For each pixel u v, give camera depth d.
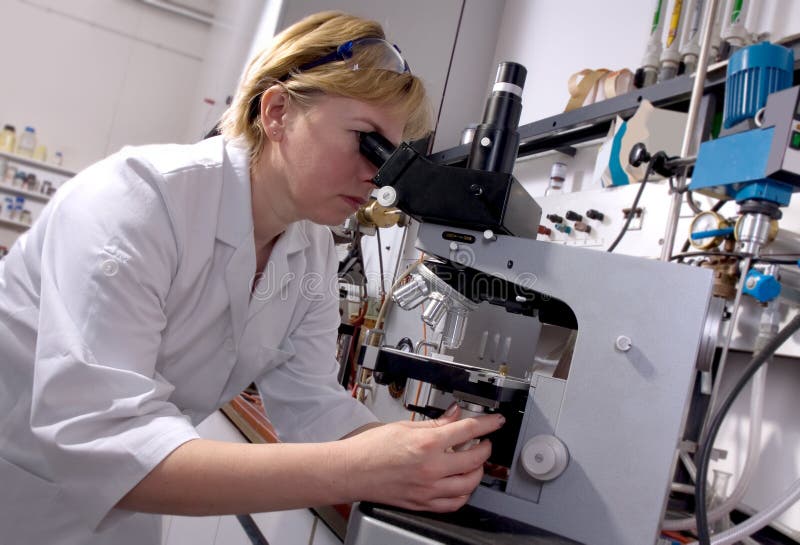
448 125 2.61
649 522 0.73
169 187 0.86
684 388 0.75
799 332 1.13
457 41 2.63
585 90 1.91
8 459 0.92
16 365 0.92
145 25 4.77
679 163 1.12
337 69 0.91
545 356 1.74
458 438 0.75
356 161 0.93
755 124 0.92
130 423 0.71
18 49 4.62
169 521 1.90
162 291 0.84
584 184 2.07
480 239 0.88
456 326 1.04
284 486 0.67
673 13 1.69
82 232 0.77
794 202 1.18
